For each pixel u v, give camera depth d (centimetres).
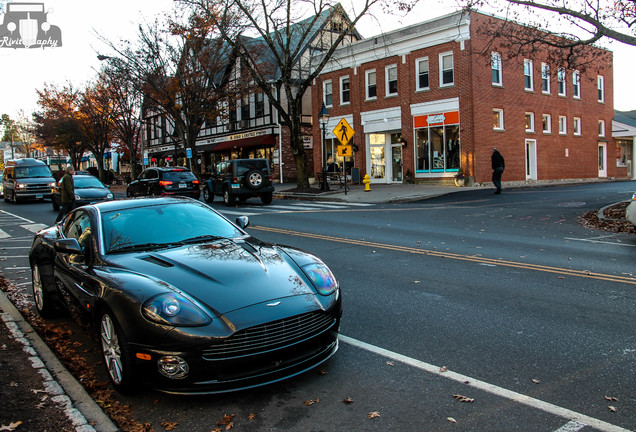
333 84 3095
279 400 357
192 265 397
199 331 332
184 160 4494
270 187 2028
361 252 924
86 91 3869
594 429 306
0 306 609
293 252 456
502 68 2545
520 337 468
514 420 319
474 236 1086
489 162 2480
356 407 343
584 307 555
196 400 361
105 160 6544
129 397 366
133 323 344
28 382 380
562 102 3016
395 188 2453
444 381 379
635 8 1220
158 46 2761
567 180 3050
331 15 2384
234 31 2627
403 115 2709
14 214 1839
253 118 3759
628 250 895
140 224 480
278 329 354
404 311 558
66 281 476
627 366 397
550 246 949
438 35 2497
